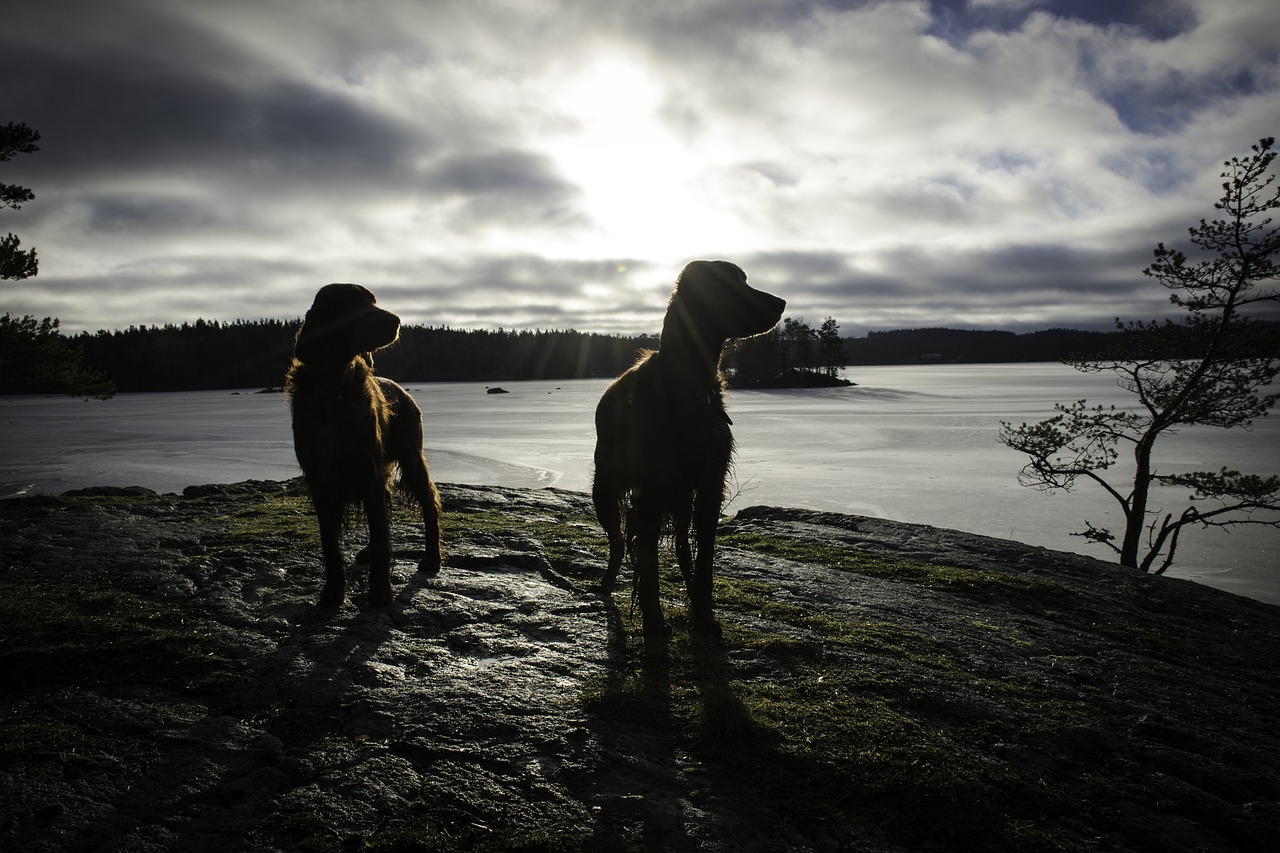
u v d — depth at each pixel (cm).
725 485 437
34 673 335
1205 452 4062
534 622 427
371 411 448
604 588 514
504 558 566
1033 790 296
